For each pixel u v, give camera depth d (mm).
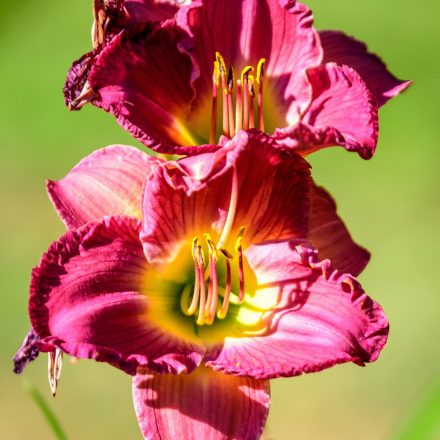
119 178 750
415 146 1560
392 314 1295
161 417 730
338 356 728
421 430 782
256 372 723
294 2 749
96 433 1212
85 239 735
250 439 731
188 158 731
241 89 750
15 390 1262
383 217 1445
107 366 1268
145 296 750
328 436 1192
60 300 722
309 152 743
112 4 730
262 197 747
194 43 741
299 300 748
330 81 746
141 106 733
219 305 770
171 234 750
